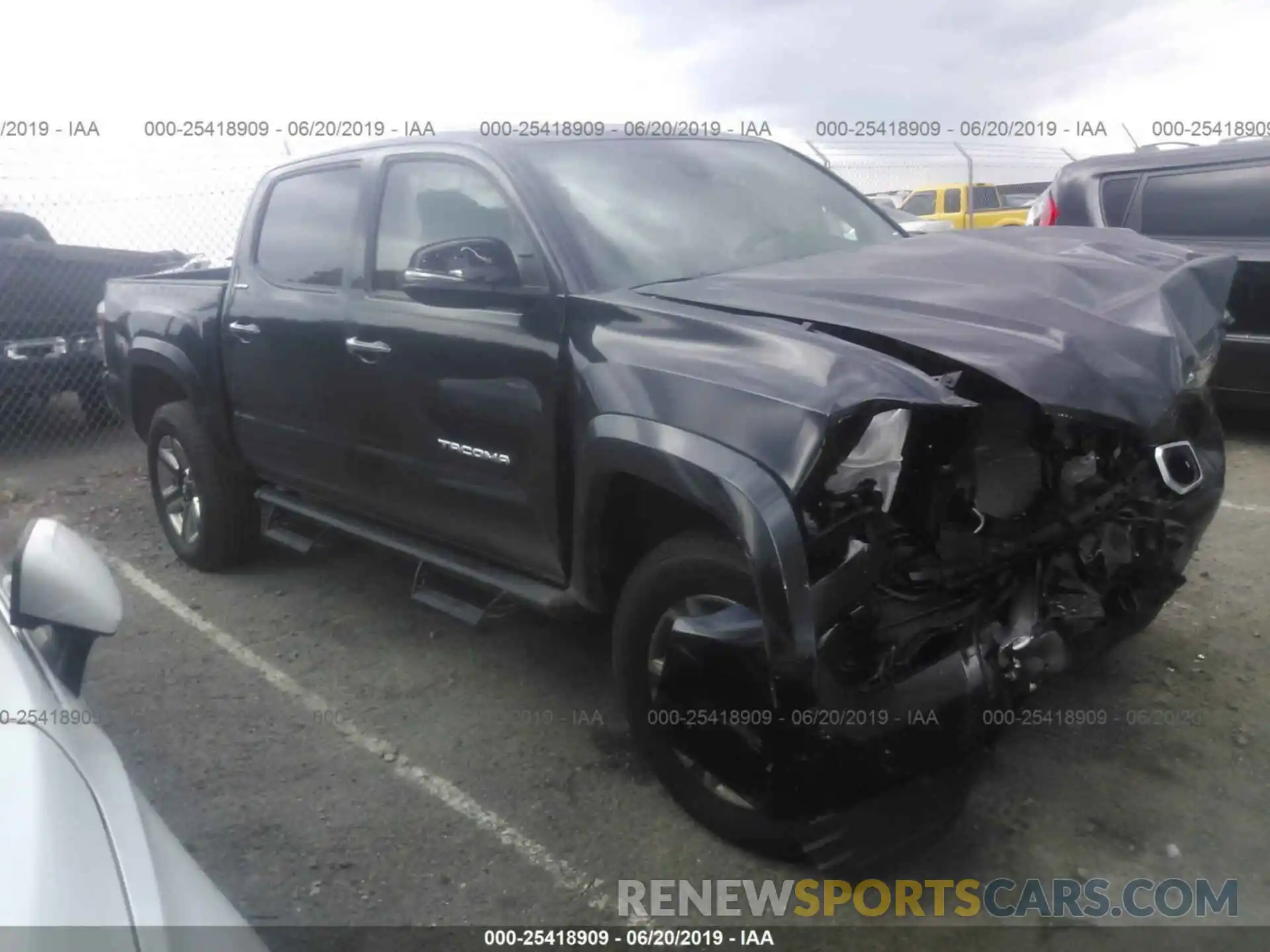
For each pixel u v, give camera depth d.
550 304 3.25
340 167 4.27
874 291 3.03
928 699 2.54
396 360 3.76
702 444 2.67
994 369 2.52
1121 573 3.09
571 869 3.00
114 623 2.19
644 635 3.01
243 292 4.70
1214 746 3.36
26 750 1.79
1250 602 4.29
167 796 3.41
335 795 3.38
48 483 7.27
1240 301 6.28
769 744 2.69
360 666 4.24
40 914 1.47
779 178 4.23
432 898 2.90
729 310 2.98
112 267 8.53
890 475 2.56
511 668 4.17
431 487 3.76
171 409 5.21
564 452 3.21
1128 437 2.98
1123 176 6.85
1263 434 6.67
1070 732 3.46
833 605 2.47
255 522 5.25
